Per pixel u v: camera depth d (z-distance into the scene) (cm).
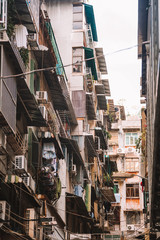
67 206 2923
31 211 1838
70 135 3136
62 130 2764
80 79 3269
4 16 1466
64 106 2739
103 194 4128
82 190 3123
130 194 5162
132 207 5106
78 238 2716
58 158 2411
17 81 1661
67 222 2888
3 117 1441
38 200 1945
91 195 3691
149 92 1877
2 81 1430
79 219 3325
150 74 1717
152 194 1828
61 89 2519
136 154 5325
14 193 1795
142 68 2336
